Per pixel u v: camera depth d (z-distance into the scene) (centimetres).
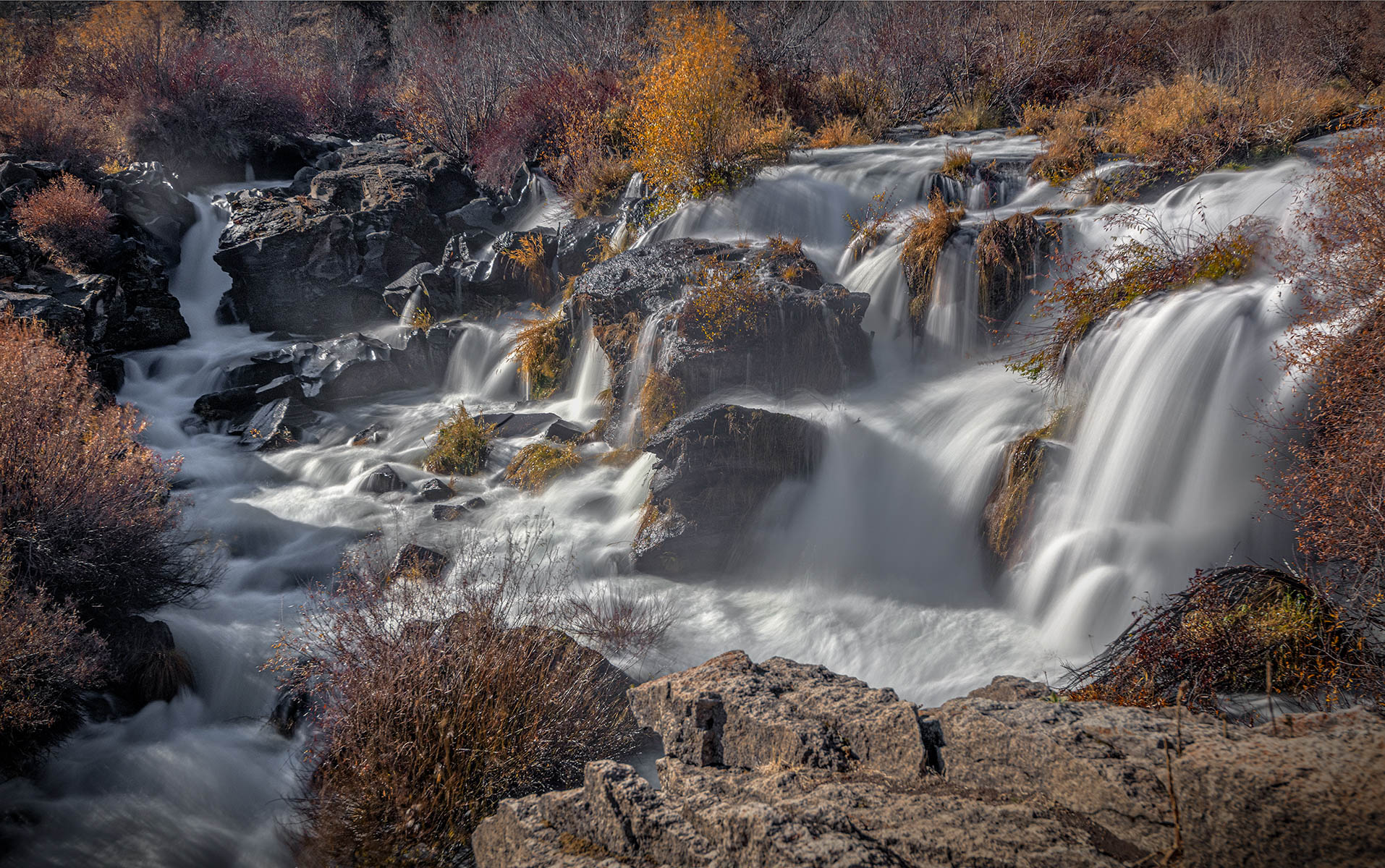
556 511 1048
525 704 563
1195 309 817
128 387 1498
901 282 1220
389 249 1858
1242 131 1405
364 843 517
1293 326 726
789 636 793
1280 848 222
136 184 1886
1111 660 557
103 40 2659
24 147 1920
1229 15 2811
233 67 2605
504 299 1614
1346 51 2234
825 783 340
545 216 1947
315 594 891
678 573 920
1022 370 993
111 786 630
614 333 1212
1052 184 1473
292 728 686
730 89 1673
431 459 1203
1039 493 832
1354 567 552
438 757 537
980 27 2270
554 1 3061
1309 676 468
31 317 1312
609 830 349
